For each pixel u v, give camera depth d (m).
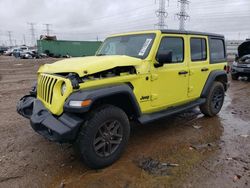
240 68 11.97
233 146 4.17
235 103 7.33
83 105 3.01
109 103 3.59
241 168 3.43
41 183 3.10
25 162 3.60
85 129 3.18
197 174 3.28
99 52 4.96
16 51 42.34
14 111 6.21
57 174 3.30
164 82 4.25
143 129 4.98
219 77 5.98
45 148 4.05
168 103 4.45
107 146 3.46
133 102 3.65
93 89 3.23
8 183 3.10
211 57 5.58
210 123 5.39
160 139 4.46
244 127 5.14
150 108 4.11
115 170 3.38
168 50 4.29
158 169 3.41
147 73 3.91
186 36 4.77
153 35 4.18
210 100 5.59
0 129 4.90
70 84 3.15
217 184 3.06
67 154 3.85
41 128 3.33
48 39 46.53
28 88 9.87
